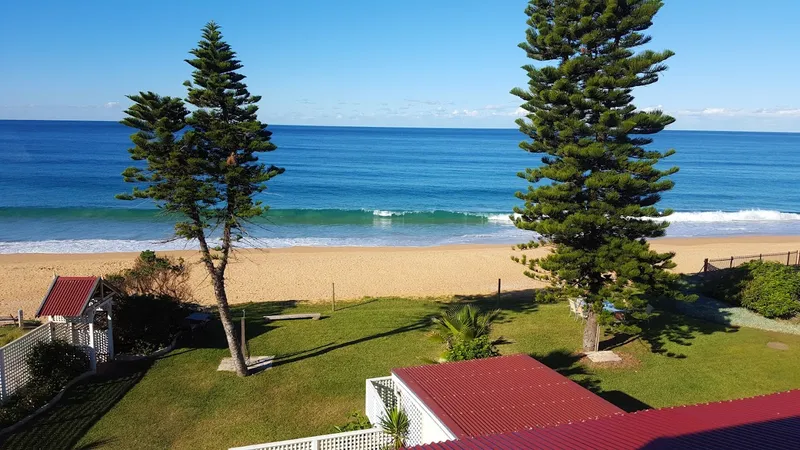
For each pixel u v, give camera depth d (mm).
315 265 28500
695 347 16375
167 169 13438
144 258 21562
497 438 7289
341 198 55531
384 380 12234
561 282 16734
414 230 40875
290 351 16391
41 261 28844
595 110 15156
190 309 18828
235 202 14055
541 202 16047
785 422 7559
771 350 16078
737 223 44938
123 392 13508
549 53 15977
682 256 31625
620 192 15297
